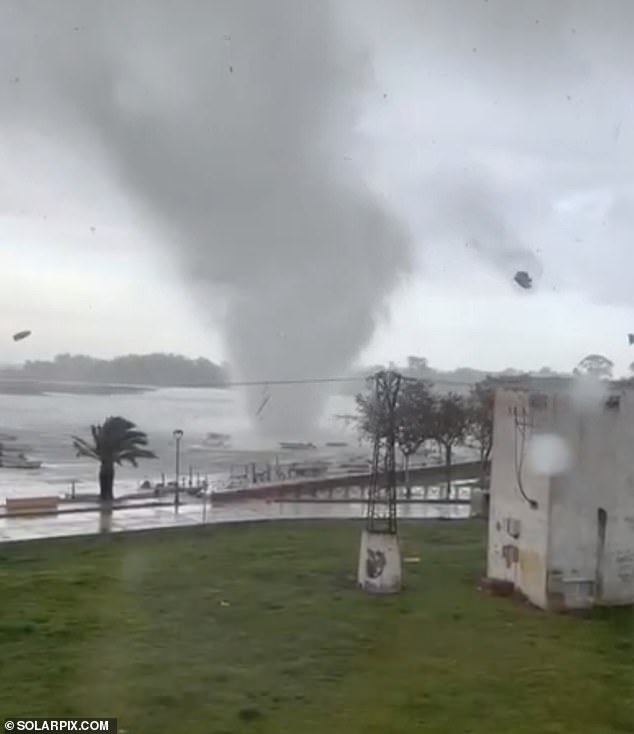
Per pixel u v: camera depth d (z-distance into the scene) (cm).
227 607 1483
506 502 1628
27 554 1959
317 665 1177
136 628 1345
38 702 1020
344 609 1480
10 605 1473
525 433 1554
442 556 1981
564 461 1497
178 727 955
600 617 1448
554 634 1346
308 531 2305
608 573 1506
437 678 1134
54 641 1267
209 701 1036
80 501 2836
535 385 1628
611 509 1513
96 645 1252
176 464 3450
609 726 986
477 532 2312
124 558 1920
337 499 2994
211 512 2656
